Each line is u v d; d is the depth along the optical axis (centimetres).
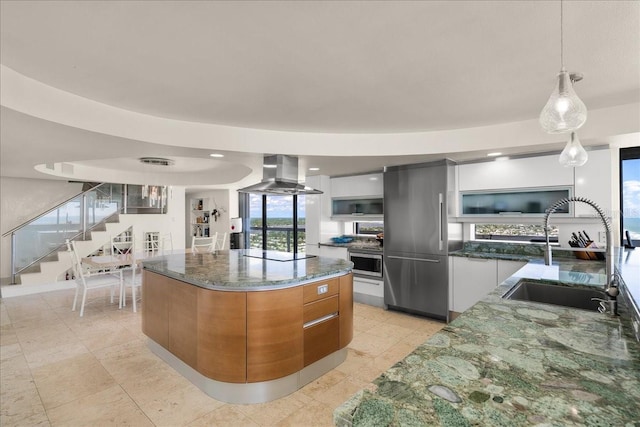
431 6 147
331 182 531
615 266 211
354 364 287
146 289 316
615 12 149
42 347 321
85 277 464
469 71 213
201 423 207
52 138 286
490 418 70
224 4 146
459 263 385
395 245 433
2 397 233
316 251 529
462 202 407
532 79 224
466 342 113
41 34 170
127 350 314
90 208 676
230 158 379
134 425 204
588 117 287
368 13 152
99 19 157
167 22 160
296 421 209
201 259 337
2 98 206
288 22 160
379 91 246
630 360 98
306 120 316
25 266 573
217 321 231
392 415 72
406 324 390
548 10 149
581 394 80
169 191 799
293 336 239
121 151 338
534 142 312
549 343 112
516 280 217
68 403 227
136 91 245
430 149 357
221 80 226
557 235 369
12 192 641
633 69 207
